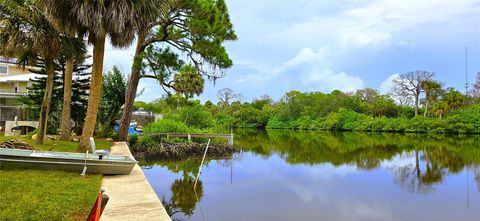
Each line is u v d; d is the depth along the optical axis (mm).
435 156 26969
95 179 10133
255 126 82062
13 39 14797
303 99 79188
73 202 7477
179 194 13586
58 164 10797
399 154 28266
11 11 14820
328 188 15094
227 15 23172
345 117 69438
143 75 23031
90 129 14781
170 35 22703
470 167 21562
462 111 61062
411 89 73188
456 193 14414
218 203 12297
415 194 14234
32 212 6629
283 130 73062
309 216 11000
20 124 25797
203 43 21594
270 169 20266
